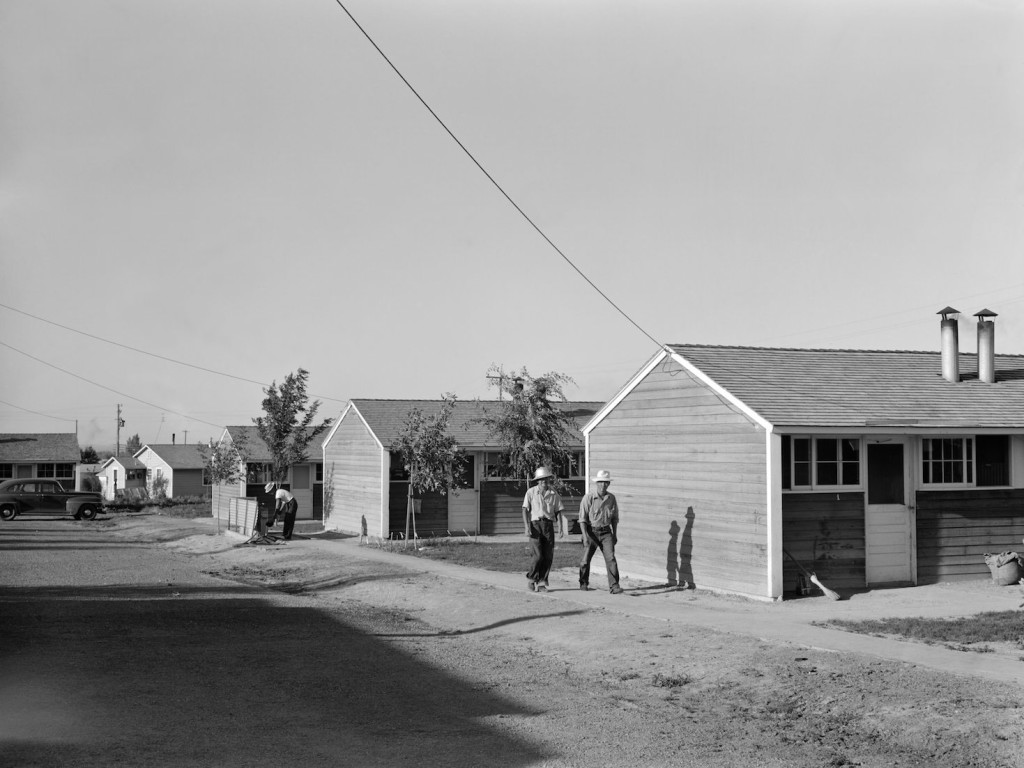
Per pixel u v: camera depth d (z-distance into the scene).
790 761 7.81
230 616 15.52
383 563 23.16
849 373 19.91
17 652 11.92
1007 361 22.77
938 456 18.58
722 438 17.64
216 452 44.03
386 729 8.56
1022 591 17.20
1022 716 8.64
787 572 16.94
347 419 34.94
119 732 8.12
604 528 17.69
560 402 35.28
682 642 12.64
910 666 10.57
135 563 25.25
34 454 61.69
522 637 13.83
